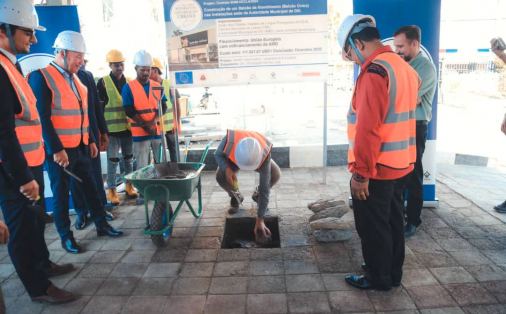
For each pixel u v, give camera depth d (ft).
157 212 10.77
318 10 14.64
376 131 7.13
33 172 8.42
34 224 8.23
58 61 10.71
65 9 12.97
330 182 16.89
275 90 36.17
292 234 11.73
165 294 8.78
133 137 14.84
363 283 8.66
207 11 14.60
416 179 10.84
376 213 8.04
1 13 7.46
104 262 10.39
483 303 7.98
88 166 11.62
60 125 10.57
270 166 11.71
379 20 12.42
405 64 7.66
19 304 8.57
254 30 14.76
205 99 33.99
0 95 6.88
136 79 14.60
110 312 8.18
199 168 11.94
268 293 8.66
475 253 10.05
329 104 38.14
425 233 11.35
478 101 40.93
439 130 28.22
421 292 8.44
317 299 8.36
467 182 16.42
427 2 12.11
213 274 9.58
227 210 13.83
